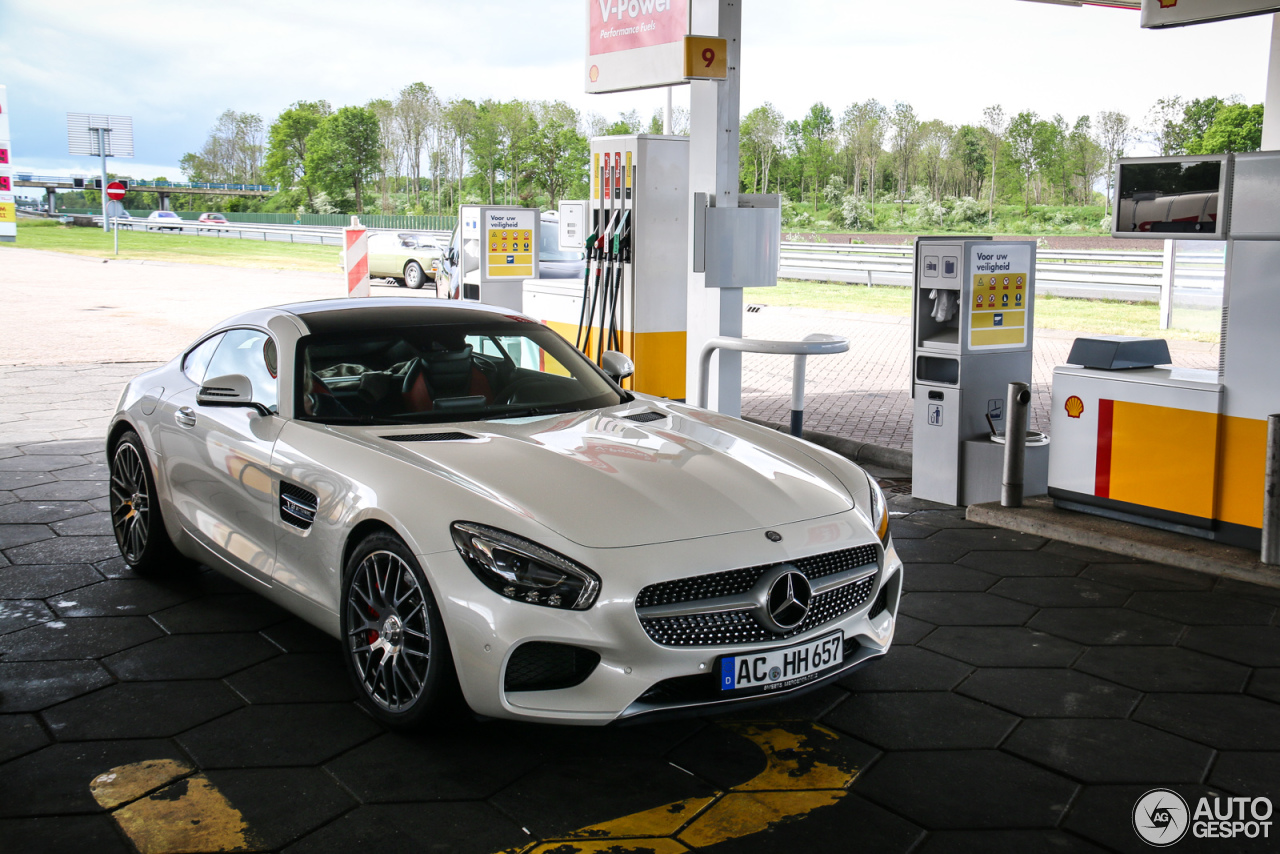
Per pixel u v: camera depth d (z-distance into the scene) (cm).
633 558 289
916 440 636
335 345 406
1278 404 479
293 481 360
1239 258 484
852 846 263
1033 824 274
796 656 307
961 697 354
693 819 276
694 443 371
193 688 356
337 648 393
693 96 654
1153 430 528
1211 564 485
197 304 1845
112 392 981
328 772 298
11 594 450
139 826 269
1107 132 8112
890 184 9425
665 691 297
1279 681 367
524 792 288
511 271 913
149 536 459
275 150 13862
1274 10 494
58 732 321
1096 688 361
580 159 10281
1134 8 888
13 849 258
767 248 656
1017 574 487
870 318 1706
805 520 322
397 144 11369
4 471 668
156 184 12412
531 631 285
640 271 787
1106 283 1962
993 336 611
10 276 2494
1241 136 6644
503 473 323
